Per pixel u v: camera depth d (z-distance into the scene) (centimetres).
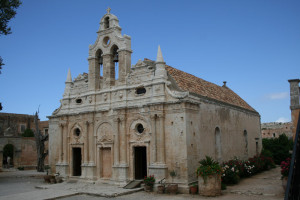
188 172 2106
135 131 2438
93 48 2862
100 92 2736
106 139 2628
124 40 2608
